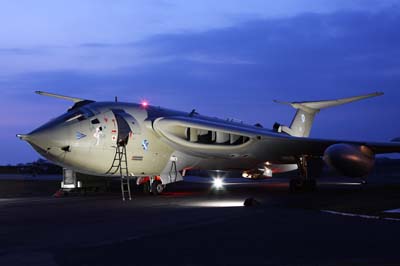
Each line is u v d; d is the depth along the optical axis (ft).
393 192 80.59
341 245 30.53
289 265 25.44
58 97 76.13
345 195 73.36
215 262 26.32
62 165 71.26
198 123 76.54
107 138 71.51
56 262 26.68
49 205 61.21
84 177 84.43
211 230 37.09
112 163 73.20
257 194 79.77
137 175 77.71
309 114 107.65
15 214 50.62
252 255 27.91
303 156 87.45
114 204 61.36
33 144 67.67
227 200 65.62
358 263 25.58
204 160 84.79
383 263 25.52
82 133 69.46
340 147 73.05
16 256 28.32
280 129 103.60
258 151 82.99
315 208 52.24
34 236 35.58
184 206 57.00
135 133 74.54
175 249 29.91
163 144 78.33
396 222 40.68
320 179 173.99
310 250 29.09
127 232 36.76
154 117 78.18
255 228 37.78
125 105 77.46
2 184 118.32
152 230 37.58
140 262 26.53
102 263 26.37
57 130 68.13
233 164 88.94
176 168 81.82
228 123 93.50
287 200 63.82
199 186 114.73
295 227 38.11
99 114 72.38
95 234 36.04
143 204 60.64
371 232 35.37
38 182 127.95
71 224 41.96
